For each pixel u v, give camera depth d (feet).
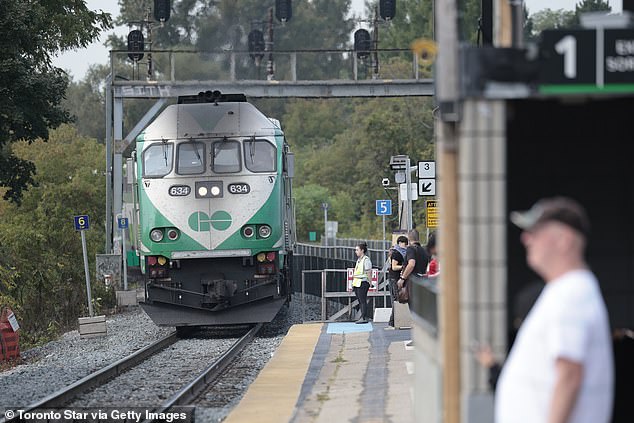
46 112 347.15
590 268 90.94
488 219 79.36
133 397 191.31
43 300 461.37
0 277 435.53
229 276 308.81
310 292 480.23
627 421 100.94
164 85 443.32
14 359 280.51
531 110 91.50
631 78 79.51
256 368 234.58
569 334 58.75
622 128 91.50
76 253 545.03
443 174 83.41
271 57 449.48
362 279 306.76
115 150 446.19
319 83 440.45
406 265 234.38
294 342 257.34
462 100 79.41
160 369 236.84
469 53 79.36
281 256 308.81
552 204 61.36
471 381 80.64
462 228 79.77
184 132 305.94
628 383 100.83
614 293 90.74
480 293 79.66
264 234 303.89
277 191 306.55
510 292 92.58
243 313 307.99
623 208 91.50
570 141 91.81
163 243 303.07
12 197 392.68
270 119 325.21
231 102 312.71
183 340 311.06
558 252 60.39
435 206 291.17
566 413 58.59
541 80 79.30
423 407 100.94
